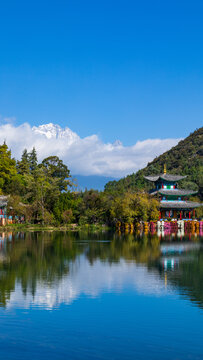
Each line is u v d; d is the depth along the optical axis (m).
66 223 148.75
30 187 150.00
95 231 130.12
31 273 47.44
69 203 152.50
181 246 80.50
